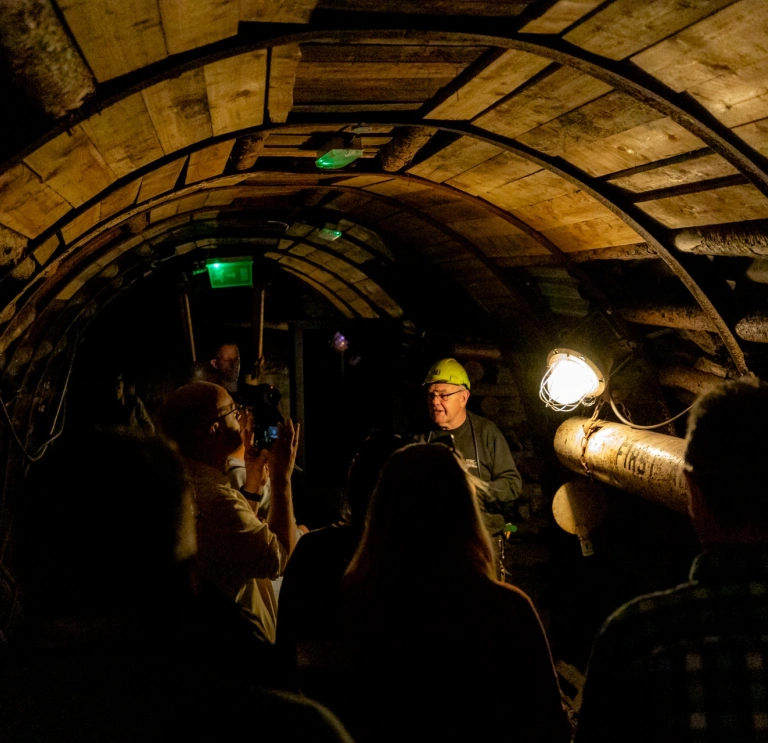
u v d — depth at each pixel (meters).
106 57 1.55
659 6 1.69
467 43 1.98
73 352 5.29
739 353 2.99
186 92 2.04
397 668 1.58
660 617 1.15
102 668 0.76
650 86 2.05
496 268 4.63
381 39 1.94
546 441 5.18
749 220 2.53
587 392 3.85
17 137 1.62
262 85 2.25
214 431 2.46
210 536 2.29
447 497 1.65
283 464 2.79
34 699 0.73
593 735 1.20
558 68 2.16
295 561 2.11
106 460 0.80
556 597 5.23
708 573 1.14
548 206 3.43
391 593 1.60
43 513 0.78
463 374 4.36
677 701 1.09
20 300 2.91
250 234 6.30
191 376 7.02
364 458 2.15
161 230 5.09
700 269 3.01
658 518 4.04
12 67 1.38
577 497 4.30
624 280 3.93
